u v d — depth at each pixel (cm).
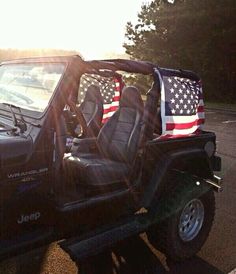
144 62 354
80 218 304
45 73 300
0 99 325
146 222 333
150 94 350
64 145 294
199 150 373
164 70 351
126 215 342
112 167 338
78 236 306
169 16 2505
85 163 334
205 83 2488
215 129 1230
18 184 259
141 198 343
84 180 326
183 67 2583
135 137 358
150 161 346
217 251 381
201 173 393
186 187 357
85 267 340
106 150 383
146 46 2784
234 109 2009
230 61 2395
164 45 2667
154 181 344
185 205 353
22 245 268
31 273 328
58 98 280
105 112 480
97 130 439
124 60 349
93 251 288
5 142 251
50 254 360
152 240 356
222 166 723
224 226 438
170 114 351
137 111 374
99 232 313
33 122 275
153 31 2739
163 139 351
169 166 346
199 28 2336
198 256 371
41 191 273
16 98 309
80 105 457
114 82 464
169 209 344
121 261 353
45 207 279
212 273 340
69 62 290
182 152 358
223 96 2491
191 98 371
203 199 376
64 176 339
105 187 330
